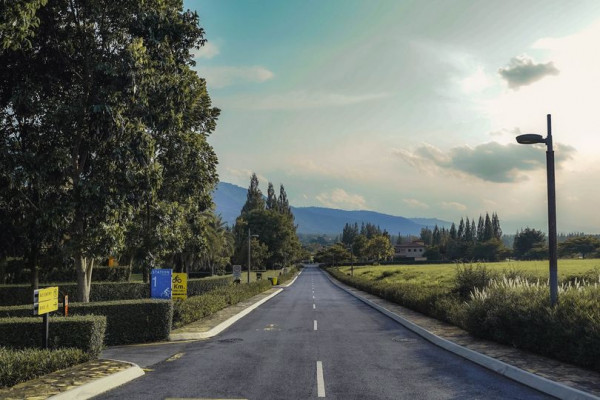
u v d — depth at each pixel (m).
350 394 7.78
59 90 20.92
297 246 148.38
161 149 22.55
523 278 18.77
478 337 13.48
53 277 36.91
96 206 19.08
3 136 19.25
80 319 10.97
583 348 8.93
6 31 12.16
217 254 67.38
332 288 55.03
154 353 12.08
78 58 20.69
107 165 20.27
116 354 12.07
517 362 9.76
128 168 19.42
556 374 8.55
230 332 16.25
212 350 12.42
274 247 117.25
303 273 131.00
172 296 19.52
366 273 80.81
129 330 14.38
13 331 10.90
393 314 21.19
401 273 61.84
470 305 14.71
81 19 20.45
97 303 14.62
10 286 30.42
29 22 12.28
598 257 116.00
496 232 198.00
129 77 18.78
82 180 19.38
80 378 8.31
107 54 20.53
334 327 17.52
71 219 20.23
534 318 10.75
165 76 20.47
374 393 7.85
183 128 23.44
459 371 9.64
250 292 36.22
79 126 19.88
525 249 142.38
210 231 55.00
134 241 21.89
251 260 101.25
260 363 10.53
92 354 10.57
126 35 21.09
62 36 19.73
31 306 14.96
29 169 18.12
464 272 20.94
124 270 41.28
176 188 23.50
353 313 23.33
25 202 20.08
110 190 19.03
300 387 8.26
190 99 22.34
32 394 7.22
